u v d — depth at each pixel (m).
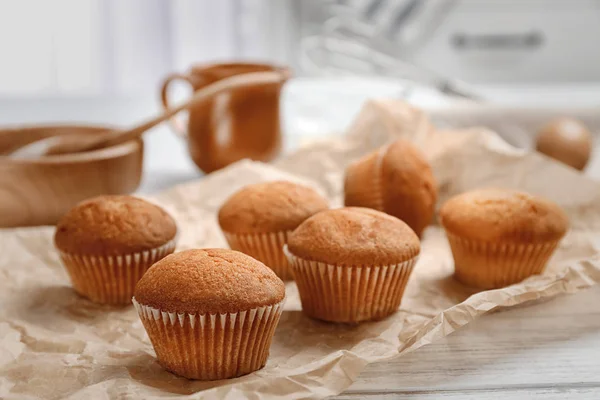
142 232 0.68
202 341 0.59
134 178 0.80
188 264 0.60
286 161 0.86
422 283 0.71
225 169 0.83
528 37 1.39
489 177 0.81
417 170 0.75
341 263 0.65
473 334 0.63
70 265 0.69
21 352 0.62
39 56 1.38
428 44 1.40
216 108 0.86
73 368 0.60
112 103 1.13
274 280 0.61
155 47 1.39
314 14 1.39
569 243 0.74
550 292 0.64
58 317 0.67
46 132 0.84
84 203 0.70
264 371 0.60
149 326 0.60
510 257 0.70
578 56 1.40
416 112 0.86
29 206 0.76
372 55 1.39
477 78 1.41
